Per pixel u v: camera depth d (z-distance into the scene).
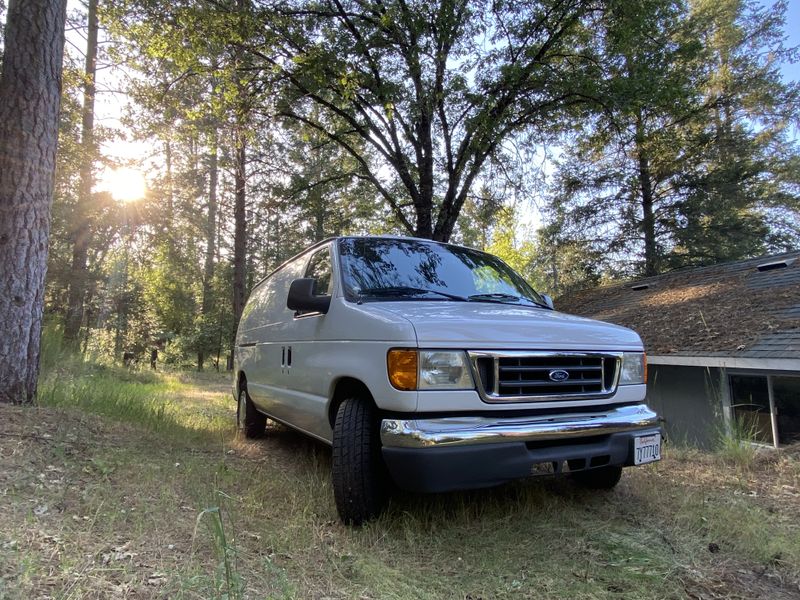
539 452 2.84
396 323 2.86
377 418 3.06
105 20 11.52
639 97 11.99
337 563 2.57
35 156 4.99
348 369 3.13
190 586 2.10
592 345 3.25
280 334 4.60
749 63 21.44
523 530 3.10
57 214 15.00
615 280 23.69
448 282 4.00
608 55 13.16
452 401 2.75
